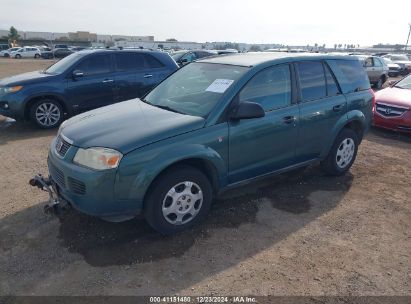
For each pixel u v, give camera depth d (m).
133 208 3.27
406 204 4.43
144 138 3.26
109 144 3.19
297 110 4.32
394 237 3.71
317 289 2.92
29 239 3.51
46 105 7.82
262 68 4.05
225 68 4.20
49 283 2.92
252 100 3.91
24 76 8.08
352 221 3.99
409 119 7.40
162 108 4.04
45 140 6.97
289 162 4.46
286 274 3.09
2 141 6.89
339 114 4.85
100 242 3.46
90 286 2.89
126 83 8.62
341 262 3.27
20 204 4.20
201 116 3.65
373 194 4.69
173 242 3.49
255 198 4.46
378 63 17.38
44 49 55.62
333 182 5.04
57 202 3.54
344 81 5.02
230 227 3.79
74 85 7.99
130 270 3.09
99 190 3.12
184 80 4.44
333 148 4.96
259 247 3.46
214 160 3.60
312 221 3.96
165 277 3.01
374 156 6.30
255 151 3.99
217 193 3.88
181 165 3.53
